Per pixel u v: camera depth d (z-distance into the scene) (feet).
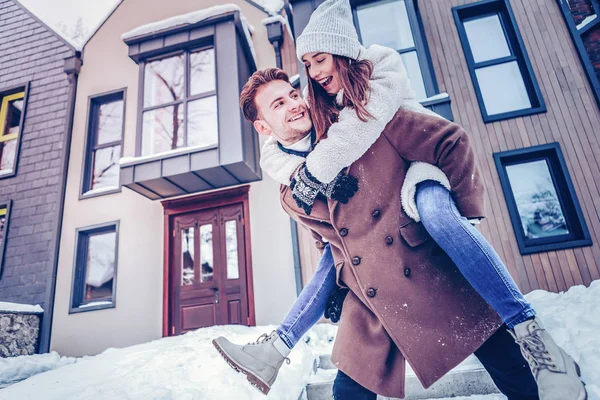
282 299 18.17
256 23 23.49
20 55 26.94
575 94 18.60
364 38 20.02
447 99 17.63
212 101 20.97
